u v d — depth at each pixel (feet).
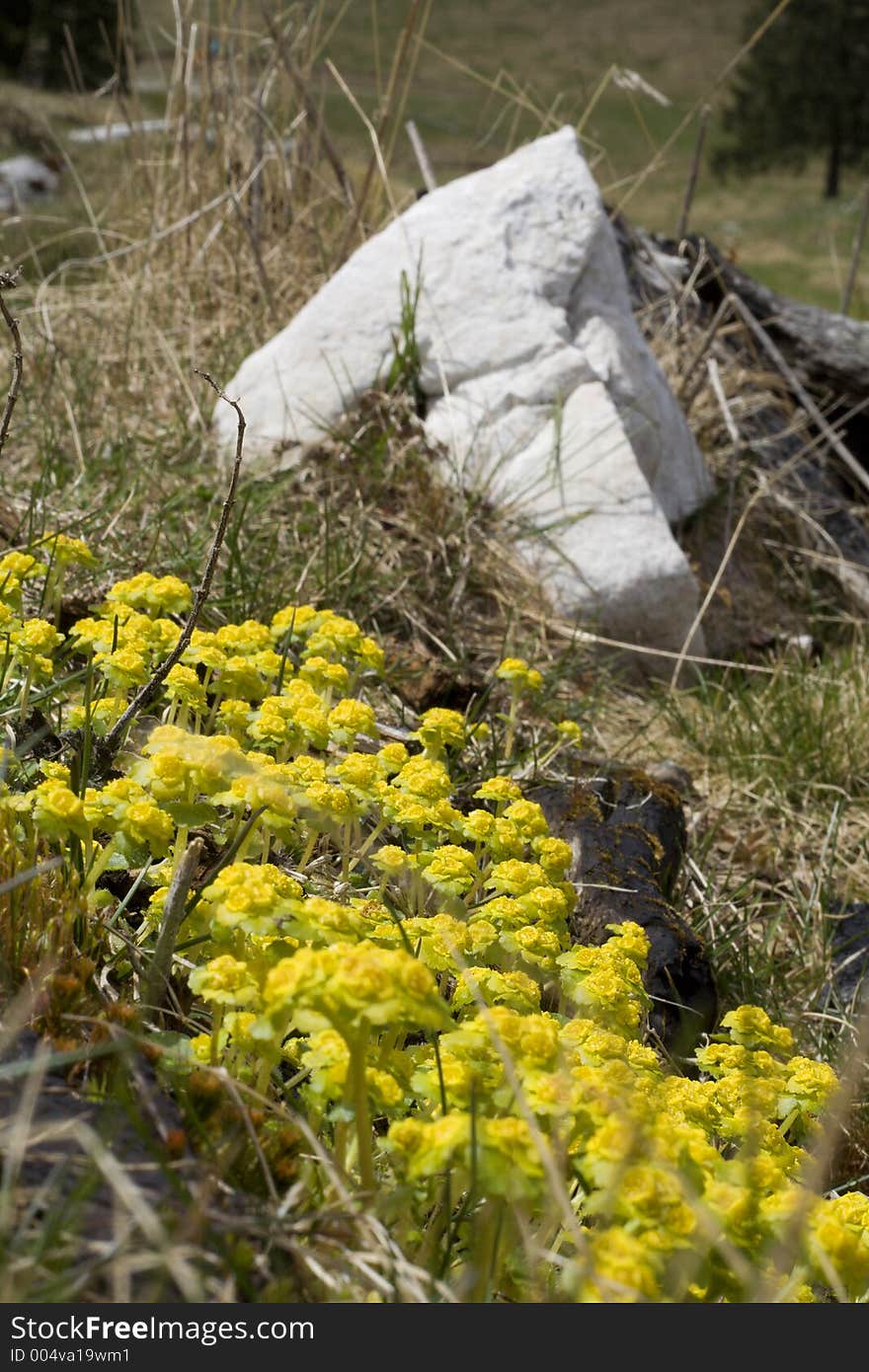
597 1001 6.28
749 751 13.65
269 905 5.53
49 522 12.45
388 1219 5.38
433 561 14.28
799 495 20.03
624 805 10.89
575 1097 5.09
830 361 22.11
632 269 21.72
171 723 8.59
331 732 7.99
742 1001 9.96
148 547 12.80
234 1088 5.38
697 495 17.72
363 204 19.01
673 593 14.94
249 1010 5.90
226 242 19.40
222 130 20.15
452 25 192.95
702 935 10.62
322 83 20.36
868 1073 8.67
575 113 19.44
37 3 74.23
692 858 11.76
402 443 15.24
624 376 16.24
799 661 15.70
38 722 8.32
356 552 13.62
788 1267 5.27
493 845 7.36
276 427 15.69
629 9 206.18
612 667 14.90
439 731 8.71
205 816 6.31
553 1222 5.33
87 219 21.90
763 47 131.64
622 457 15.29
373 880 8.39
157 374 16.81
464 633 13.89
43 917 6.21
